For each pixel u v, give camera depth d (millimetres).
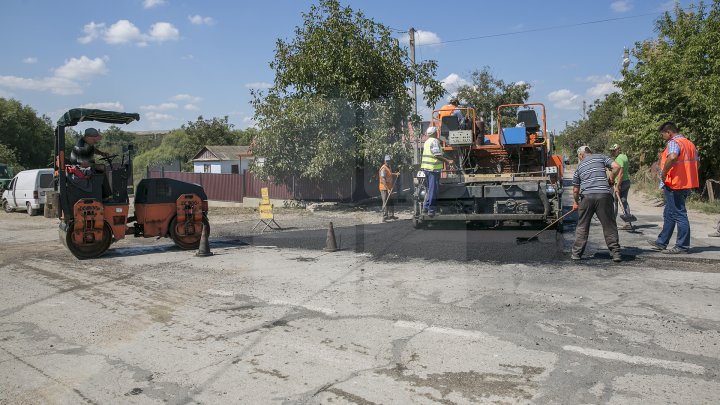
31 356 4707
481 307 5492
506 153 11695
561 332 4688
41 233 14914
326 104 17047
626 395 3523
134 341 4988
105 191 9891
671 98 14438
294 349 4590
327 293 6344
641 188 20469
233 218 17094
